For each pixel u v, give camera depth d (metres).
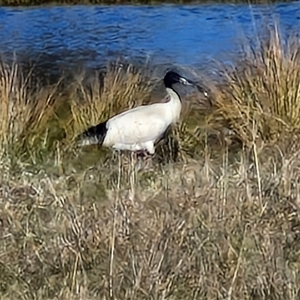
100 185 6.23
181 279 4.66
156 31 18.39
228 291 4.49
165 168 7.26
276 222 5.07
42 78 14.15
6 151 8.28
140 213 5.25
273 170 6.04
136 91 10.73
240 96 9.59
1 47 17.28
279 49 9.65
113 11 21.69
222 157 7.40
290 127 8.73
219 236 4.92
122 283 4.63
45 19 20.81
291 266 4.72
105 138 8.90
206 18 19.67
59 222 5.32
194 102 10.30
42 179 6.35
